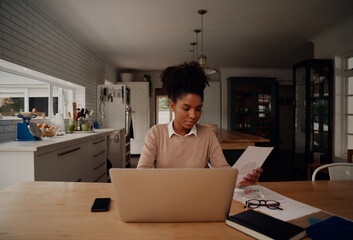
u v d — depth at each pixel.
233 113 6.08
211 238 0.63
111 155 4.15
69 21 3.23
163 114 9.11
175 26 3.43
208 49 4.66
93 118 4.58
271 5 2.81
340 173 1.40
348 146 3.56
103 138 3.43
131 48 4.55
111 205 0.86
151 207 0.69
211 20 3.23
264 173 4.25
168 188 0.67
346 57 3.52
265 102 6.21
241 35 3.85
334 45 3.62
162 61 5.62
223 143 2.91
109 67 5.80
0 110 2.43
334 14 3.09
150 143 1.09
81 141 2.62
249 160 1.02
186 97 0.95
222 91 6.48
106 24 3.34
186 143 1.10
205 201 0.69
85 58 4.24
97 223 0.72
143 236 0.64
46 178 1.90
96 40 4.05
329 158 3.71
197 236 0.64
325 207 0.85
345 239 0.61
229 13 3.01
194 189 0.67
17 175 1.74
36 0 2.63
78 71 3.93
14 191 1.00
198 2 2.71
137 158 5.84
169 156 1.09
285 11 2.98
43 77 3.16
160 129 1.12
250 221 0.67
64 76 3.44
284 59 5.51
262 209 0.83
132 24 3.35
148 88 6.21
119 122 4.68
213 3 2.75
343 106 3.57
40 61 2.82
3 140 2.31
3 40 2.21
